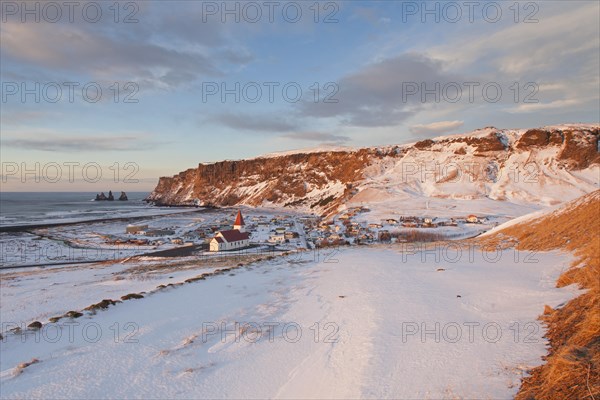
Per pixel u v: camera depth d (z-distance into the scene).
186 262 45.09
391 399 6.46
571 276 13.37
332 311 12.87
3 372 8.98
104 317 13.75
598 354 6.60
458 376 7.02
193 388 7.81
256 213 178.62
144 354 9.85
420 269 20.53
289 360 9.02
